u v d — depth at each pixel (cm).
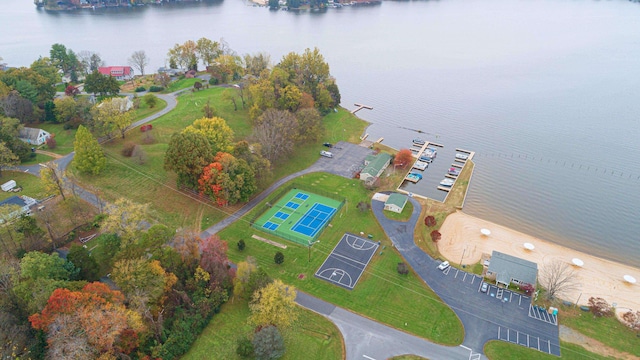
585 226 11338
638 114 18275
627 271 9725
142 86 18762
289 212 11106
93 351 6012
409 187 12950
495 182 13362
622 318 8269
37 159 12012
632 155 15000
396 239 10288
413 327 7956
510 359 7375
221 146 11556
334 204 11538
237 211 10956
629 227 11338
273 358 6900
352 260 9550
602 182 13412
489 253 10012
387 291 8756
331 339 7638
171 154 10512
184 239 8481
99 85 15838
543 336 7819
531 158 14862
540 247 10356
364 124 17312
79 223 9781
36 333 6544
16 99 13462
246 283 8038
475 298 8644
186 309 7694
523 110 18862
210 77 19950
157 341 6975
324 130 15788
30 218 8838
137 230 8525
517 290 8844
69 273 7450
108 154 12369
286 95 15338
